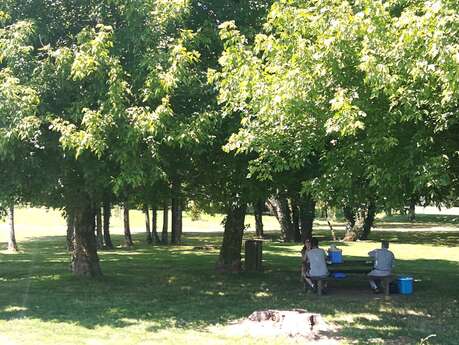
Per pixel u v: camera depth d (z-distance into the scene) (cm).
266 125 869
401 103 688
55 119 955
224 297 1323
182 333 941
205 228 5462
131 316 1077
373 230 4841
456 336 940
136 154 970
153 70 962
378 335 938
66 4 1184
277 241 3572
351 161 854
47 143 1018
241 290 1438
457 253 2670
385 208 848
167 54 996
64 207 1505
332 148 945
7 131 909
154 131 933
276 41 817
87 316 1071
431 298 1333
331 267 1504
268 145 875
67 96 1045
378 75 634
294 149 874
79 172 1135
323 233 4478
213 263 2123
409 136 768
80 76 919
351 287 1499
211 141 1073
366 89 725
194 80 1061
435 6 580
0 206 1232
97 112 929
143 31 1030
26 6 1151
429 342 895
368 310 1173
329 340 903
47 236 4194
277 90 753
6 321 1016
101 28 982
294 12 790
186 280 1611
